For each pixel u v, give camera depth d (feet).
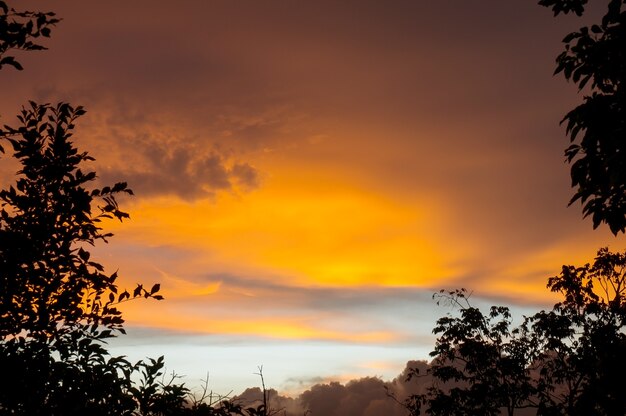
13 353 15.87
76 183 17.33
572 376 77.20
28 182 17.26
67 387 16.01
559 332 79.10
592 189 21.20
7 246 16.06
